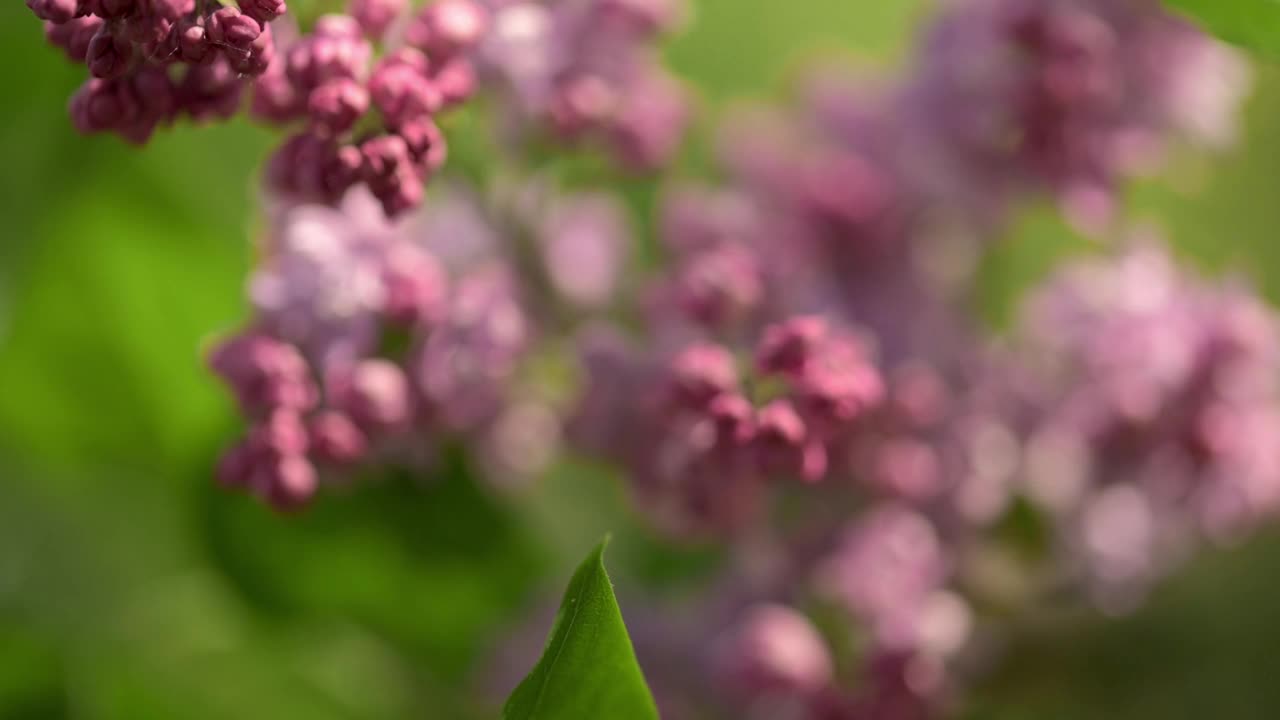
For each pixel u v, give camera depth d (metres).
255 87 0.42
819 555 0.52
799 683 0.50
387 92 0.42
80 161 0.54
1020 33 0.51
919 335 0.53
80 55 0.40
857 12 0.70
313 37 0.42
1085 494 0.53
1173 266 0.55
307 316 0.47
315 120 0.42
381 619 0.55
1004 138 0.52
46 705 0.52
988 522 0.53
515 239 0.50
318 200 0.43
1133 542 0.54
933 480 0.52
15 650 0.52
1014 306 0.57
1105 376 0.53
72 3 0.39
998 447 0.53
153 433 0.56
